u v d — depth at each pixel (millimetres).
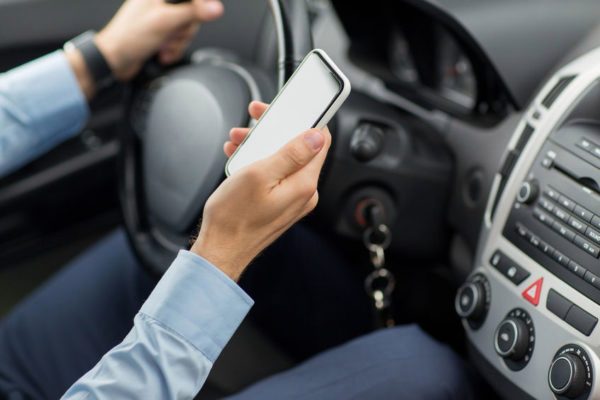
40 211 1502
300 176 683
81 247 1592
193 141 1004
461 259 1098
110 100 1521
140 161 1128
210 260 702
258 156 737
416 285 1274
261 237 705
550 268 834
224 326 717
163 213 1051
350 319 1267
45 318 1174
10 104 1097
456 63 1135
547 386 824
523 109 1000
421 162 1064
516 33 984
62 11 1439
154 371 695
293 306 1250
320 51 736
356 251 1237
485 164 1026
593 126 844
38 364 1128
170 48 1130
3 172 1131
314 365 978
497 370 889
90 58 1112
